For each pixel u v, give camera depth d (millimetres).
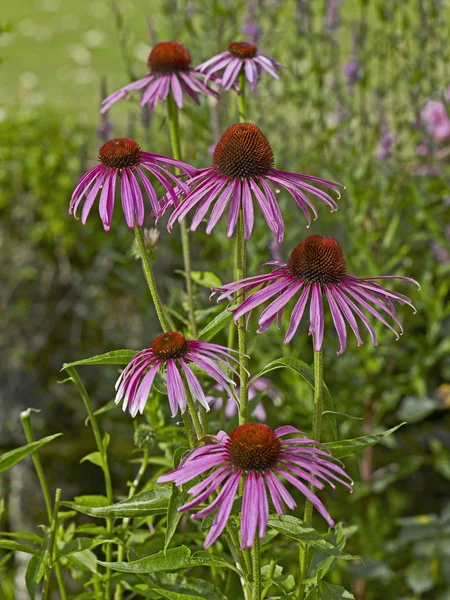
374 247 1427
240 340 771
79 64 2771
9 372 1583
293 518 742
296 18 1422
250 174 756
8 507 1475
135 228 769
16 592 1344
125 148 769
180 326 1200
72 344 1616
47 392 1599
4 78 2594
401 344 1521
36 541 862
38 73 2648
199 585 821
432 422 1638
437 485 1596
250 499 666
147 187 764
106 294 1594
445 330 1508
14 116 1685
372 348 1358
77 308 1611
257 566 733
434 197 1457
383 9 1411
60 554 831
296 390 1333
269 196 751
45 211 1573
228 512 663
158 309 775
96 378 1616
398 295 747
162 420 949
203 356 734
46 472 1528
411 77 1383
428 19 1430
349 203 1378
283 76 1395
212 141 1228
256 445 679
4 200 1598
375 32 1437
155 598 884
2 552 1421
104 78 1306
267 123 1413
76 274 1611
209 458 690
